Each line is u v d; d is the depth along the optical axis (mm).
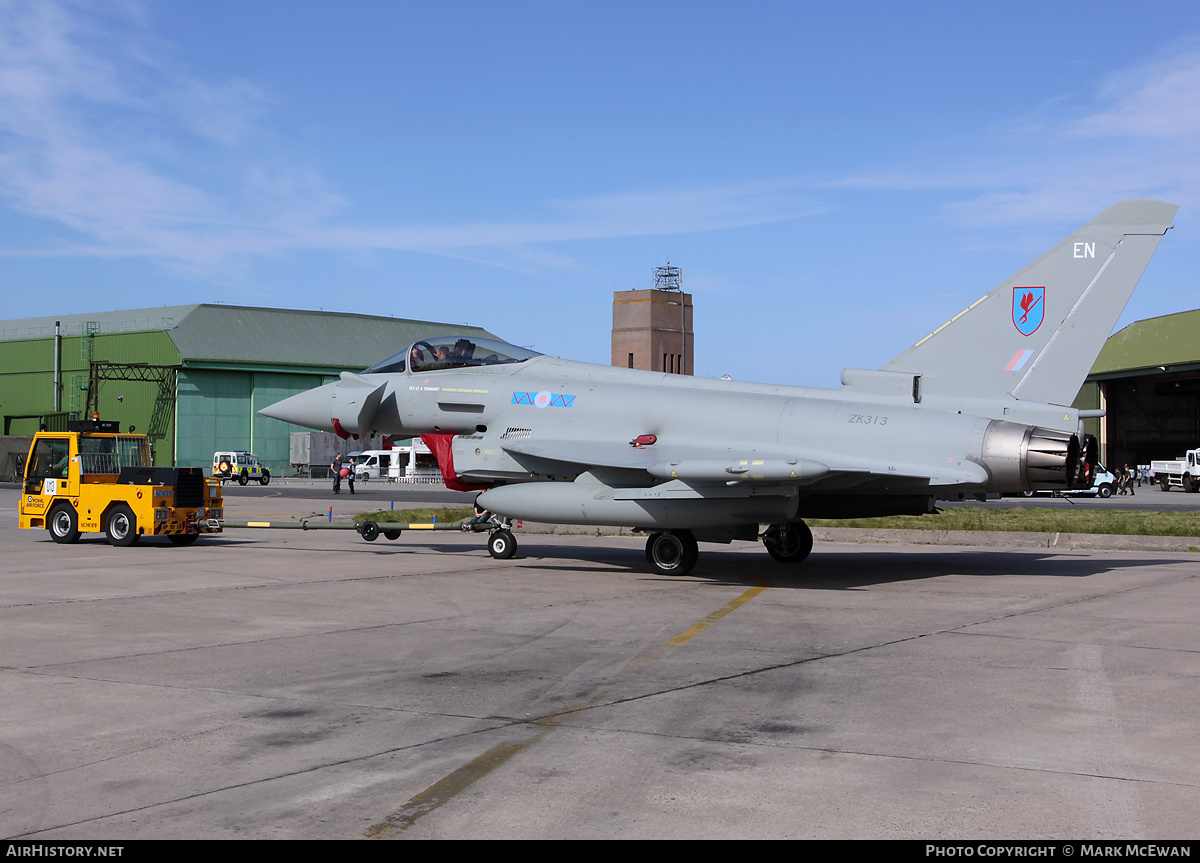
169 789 4676
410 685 6875
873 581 12953
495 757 5191
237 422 65062
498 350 16500
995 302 13445
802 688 6805
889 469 12352
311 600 11102
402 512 24312
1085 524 18891
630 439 14422
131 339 64750
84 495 17953
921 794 4613
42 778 4836
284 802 4500
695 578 13312
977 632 9062
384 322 77625
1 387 70500
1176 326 66312
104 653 7980
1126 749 5332
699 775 4887
